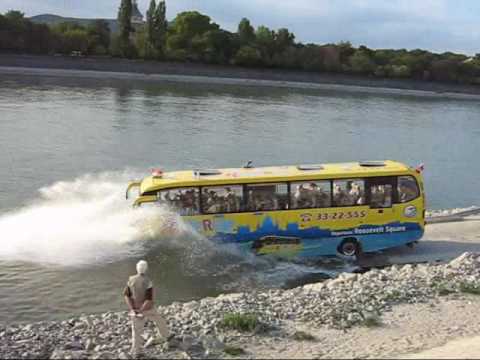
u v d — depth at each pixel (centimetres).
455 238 2617
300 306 1703
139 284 1317
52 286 2055
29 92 8706
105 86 10544
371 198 2334
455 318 1623
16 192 3525
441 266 2145
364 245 2348
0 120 6194
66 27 14712
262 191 2286
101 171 4350
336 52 14975
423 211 2370
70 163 4547
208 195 2275
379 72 14762
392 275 2039
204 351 1372
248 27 15188
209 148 5559
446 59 15450
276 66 14600
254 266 2284
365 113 9394
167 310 1711
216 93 10781
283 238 2300
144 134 6019
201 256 2294
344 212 2322
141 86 11081
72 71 12188
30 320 1820
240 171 2380
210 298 1862
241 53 14312
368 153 5991
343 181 2314
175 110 7956
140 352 1331
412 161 5744
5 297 1964
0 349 1396
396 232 2356
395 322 1590
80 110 7331
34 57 12256
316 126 7494
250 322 1517
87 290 2038
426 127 8244
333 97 11819
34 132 5694
